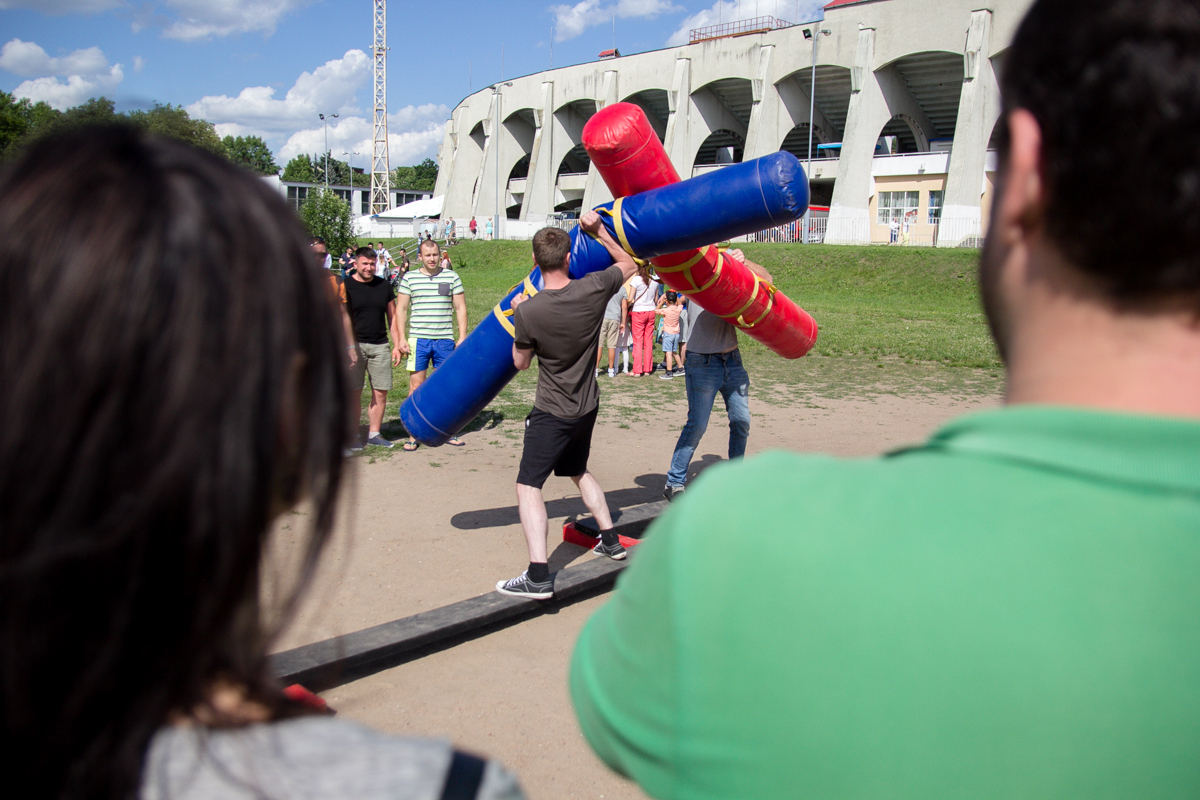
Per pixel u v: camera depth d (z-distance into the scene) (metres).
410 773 0.54
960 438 0.67
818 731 0.59
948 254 29.31
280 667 3.21
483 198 58.47
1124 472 0.58
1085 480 0.60
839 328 18.30
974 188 36.38
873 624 0.58
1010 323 0.68
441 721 3.15
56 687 0.51
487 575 4.58
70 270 0.49
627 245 4.20
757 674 0.61
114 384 0.49
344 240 36.31
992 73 36.31
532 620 4.08
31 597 0.50
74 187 0.51
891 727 0.57
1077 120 0.57
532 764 2.90
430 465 6.88
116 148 0.55
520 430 8.31
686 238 4.11
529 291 4.49
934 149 39.44
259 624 0.61
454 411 4.74
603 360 13.28
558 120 54.59
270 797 0.51
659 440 8.12
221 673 0.58
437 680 3.46
